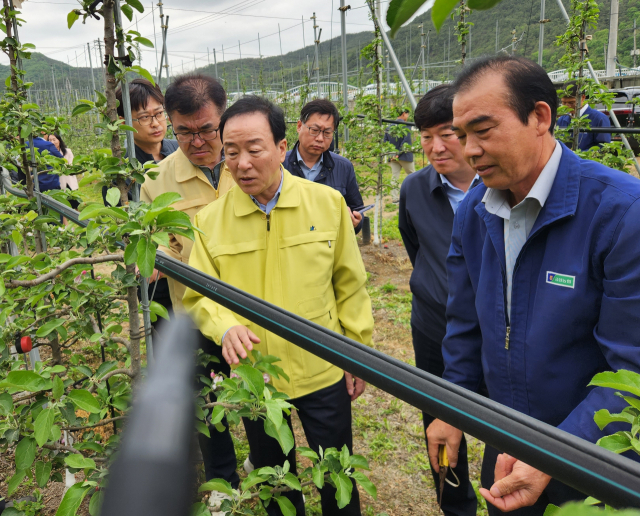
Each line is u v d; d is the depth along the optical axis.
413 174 2.48
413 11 0.24
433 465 1.84
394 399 3.80
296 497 2.24
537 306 1.45
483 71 1.33
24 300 2.24
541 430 0.67
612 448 0.87
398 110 8.17
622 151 5.66
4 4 2.26
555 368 1.44
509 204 1.55
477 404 0.74
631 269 1.23
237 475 2.62
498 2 0.24
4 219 2.54
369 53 7.09
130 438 0.29
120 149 1.55
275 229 2.04
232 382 1.51
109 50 1.46
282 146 2.04
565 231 1.38
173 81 2.41
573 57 5.45
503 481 1.36
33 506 2.49
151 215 1.30
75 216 2.06
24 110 2.43
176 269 1.46
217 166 2.58
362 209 4.00
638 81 12.62
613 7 13.80
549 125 1.35
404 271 6.45
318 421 2.06
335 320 2.16
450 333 1.89
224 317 1.95
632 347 1.24
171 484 0.27
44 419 1.43
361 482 1.58
